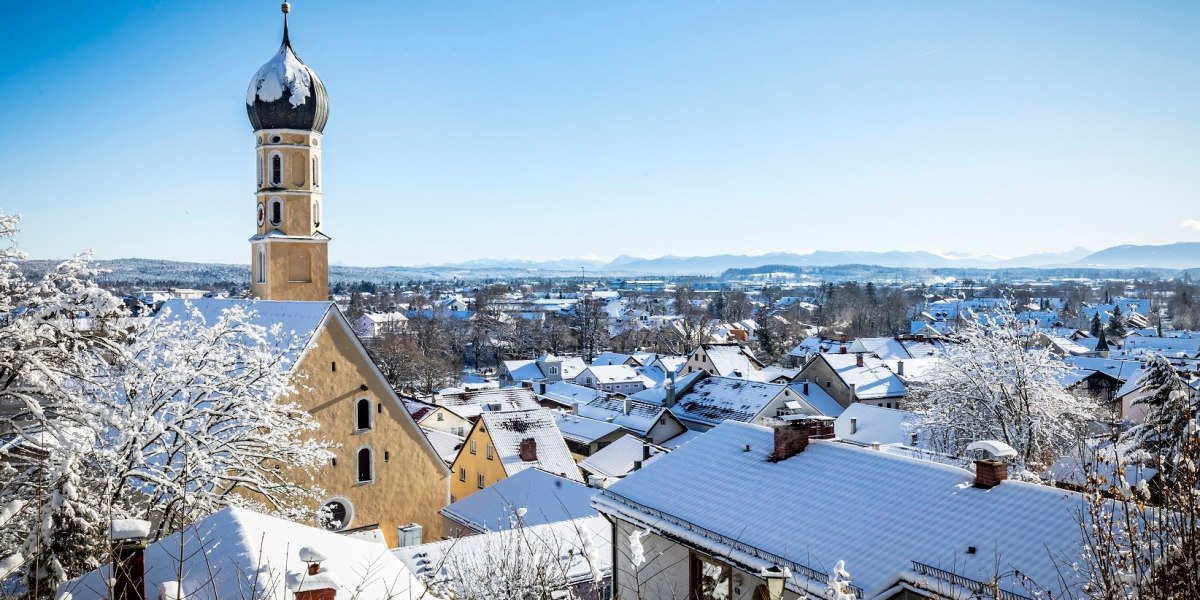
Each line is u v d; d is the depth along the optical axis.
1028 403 45.12
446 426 75.81
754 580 18.16
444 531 41.53
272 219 54.25
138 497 29.06
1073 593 13.43
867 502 18.34
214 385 29.81
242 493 35.69
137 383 28.56
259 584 14.14
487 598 17.70
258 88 53.38
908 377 85.19
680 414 71.12
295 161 54.34
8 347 22.72
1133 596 10.49
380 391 39.78
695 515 20.20
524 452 52.50
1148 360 26.77
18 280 24.52
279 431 32.22
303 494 34.69
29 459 23.39
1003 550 15.23
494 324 173.88
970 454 35.31
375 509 39.72
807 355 122.12
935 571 15.23
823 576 16.19
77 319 24.70
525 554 21.69
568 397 90.62
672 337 172.12
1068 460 32.44
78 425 24.56
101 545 16.92
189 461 26.72
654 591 21.28
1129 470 18.86
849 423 67.44
